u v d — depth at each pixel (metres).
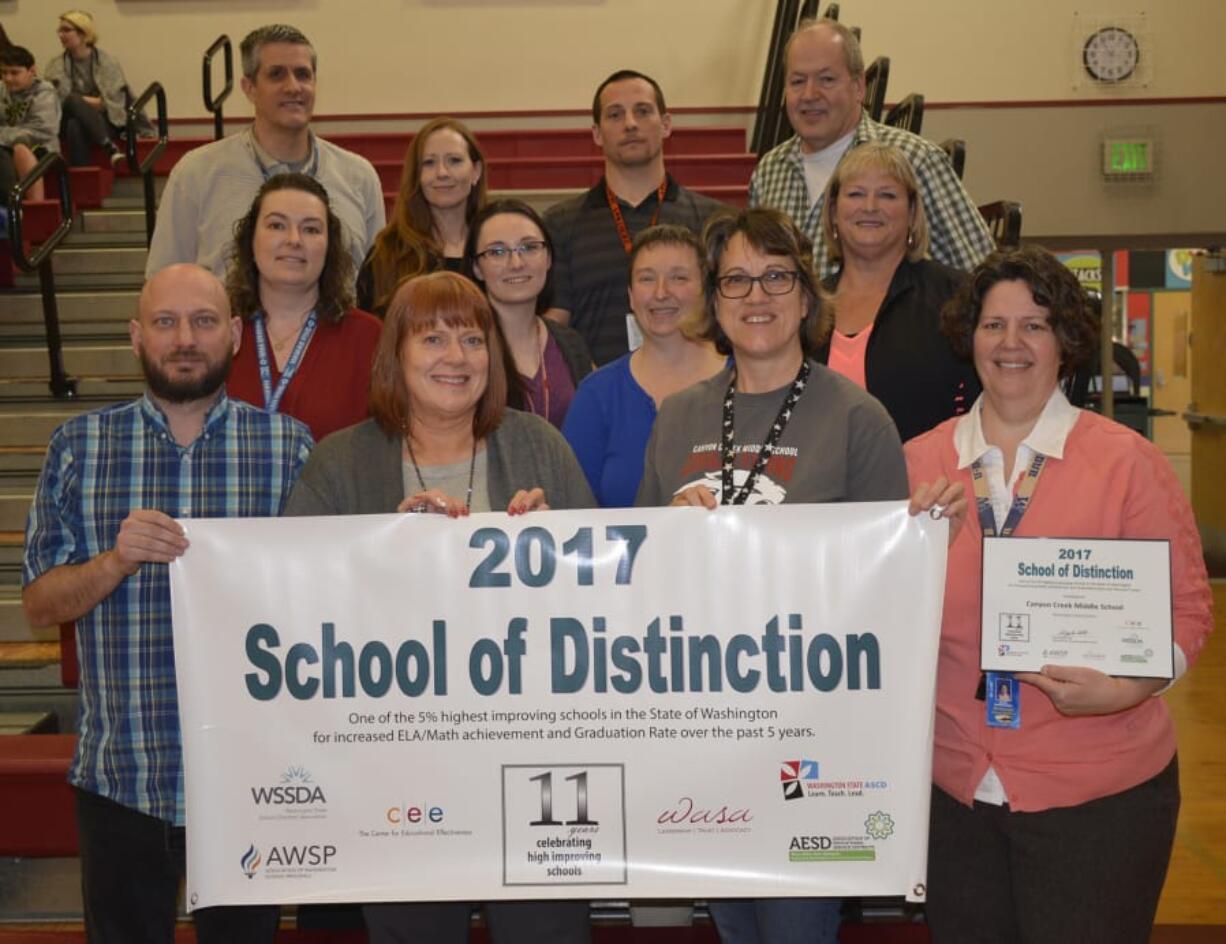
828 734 2.46
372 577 2.52
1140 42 9.46
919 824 2.43
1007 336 2.46
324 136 9.47
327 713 2.51
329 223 3.34
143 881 2.65
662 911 3.71
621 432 3.25
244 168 4.69
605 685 2.50
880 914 3.69
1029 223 7.77
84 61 8.75
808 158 4.42
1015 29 9.53
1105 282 10.15
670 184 4.59
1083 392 3.54
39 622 2.60
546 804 2.50
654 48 9.82
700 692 2.49
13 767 3.68
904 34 9.57
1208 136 7.69
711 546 2.49
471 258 3.59
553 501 2.67
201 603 2.51
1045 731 2.39
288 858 2.51
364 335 3.37
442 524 2.52
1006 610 2.31
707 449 2.65
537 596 2.51
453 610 2.51
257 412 2.76
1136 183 7.72
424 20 9.84
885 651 2.46
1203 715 6.08
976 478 2.53
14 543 5.15
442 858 2.50
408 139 9.22
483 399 2.67
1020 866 2.41
